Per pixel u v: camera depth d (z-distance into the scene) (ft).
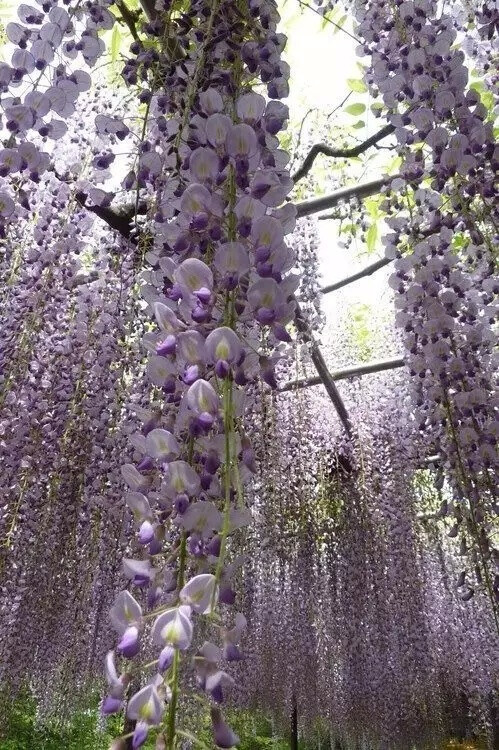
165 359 3.94
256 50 5.03
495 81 8.83
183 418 3.76
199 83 5.13
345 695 16.48
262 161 4.55
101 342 8.70
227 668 14.43
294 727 24.82
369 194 11.49
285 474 13.76
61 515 8.98
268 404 12.43
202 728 5.13
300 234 12.52
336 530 15.90
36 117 4.85
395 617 15.39
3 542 8.18
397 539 15.35
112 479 8.64
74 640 9.65
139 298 8.14
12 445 8.24
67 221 8.39
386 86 7.21
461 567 17.19
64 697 10.60
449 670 19.42
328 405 16.85
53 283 8.44
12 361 7.98
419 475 16.01
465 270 8.56
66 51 5.36
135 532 8.63
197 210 4.13
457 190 6.94
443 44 6.96
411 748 19.03
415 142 7.00
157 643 2.94
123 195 8.80
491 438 7.50
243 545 9.67
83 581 9.25
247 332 4.46
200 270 3.89
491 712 22.16
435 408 8.14
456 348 7.85
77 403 8.72
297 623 15.08
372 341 17.29
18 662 9.35
